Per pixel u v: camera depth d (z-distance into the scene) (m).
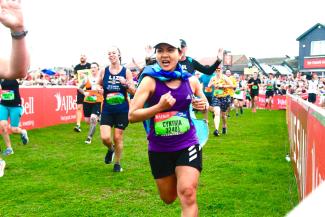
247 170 6.34
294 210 0.66
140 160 7.23
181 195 3.16
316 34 50.16
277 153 7.90
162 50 3.29
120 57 6.14
